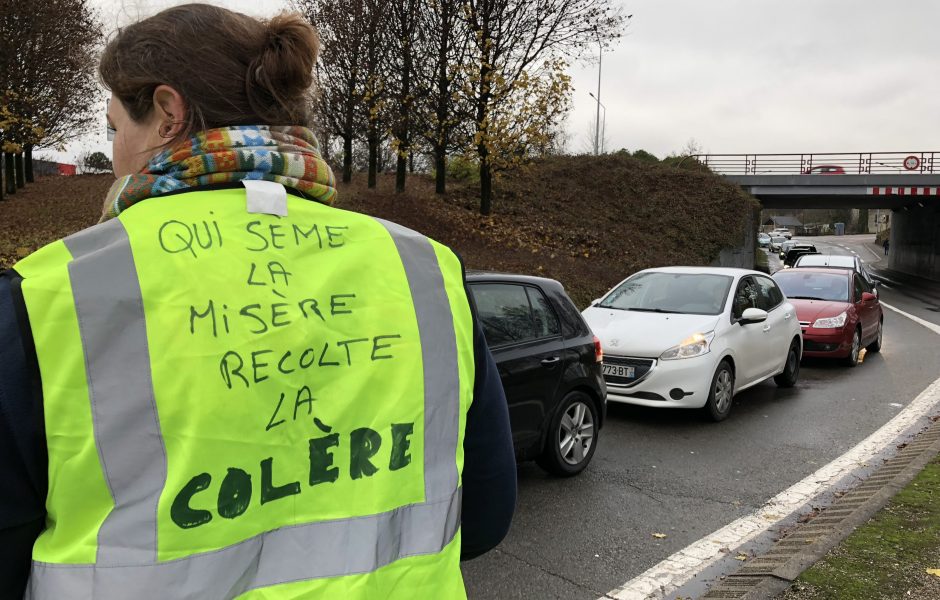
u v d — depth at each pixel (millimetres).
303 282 956
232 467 859
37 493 793
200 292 870
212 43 1003
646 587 3406
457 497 1083
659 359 6539
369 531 959
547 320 4996
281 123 1059
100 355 803
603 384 5355
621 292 8031
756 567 3477
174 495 815
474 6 16047
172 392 827
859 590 3002
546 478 5047
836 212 118125
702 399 6539
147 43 1003
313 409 932
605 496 4676
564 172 24969
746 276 8031
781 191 31125
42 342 775
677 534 4059
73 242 850
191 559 826
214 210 934
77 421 786
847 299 10766
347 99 17375
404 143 17562
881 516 3855
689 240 22672
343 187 18219
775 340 8047
